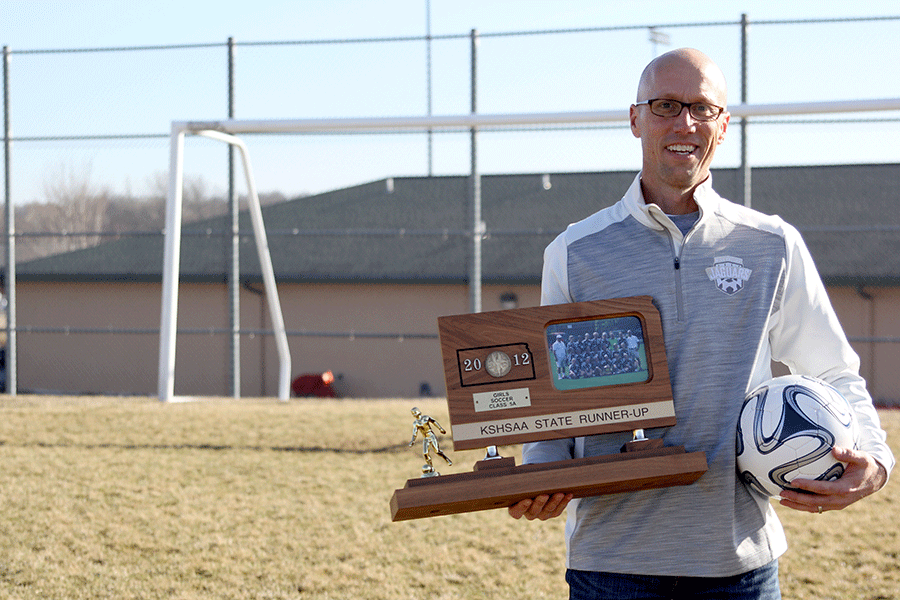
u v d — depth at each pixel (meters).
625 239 1.85
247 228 16.61
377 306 14.83
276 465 5.56
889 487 4.96
